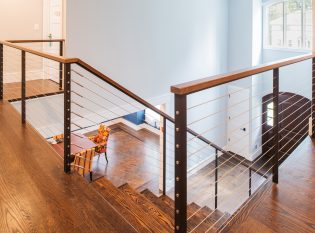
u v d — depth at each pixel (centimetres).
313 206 199
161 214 288
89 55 495
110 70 525
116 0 516
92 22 491
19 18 558
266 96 780
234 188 640
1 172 238
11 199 202
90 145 523
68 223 180
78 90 491
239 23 748
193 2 656
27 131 323
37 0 575
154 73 598
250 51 737
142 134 988
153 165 730
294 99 720
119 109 550
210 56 722
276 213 191
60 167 249
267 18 750
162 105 634
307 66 687
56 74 570
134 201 301
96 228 176
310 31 679
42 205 197
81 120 503
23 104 340
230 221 184
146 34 571
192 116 699
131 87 562
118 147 861
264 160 784
